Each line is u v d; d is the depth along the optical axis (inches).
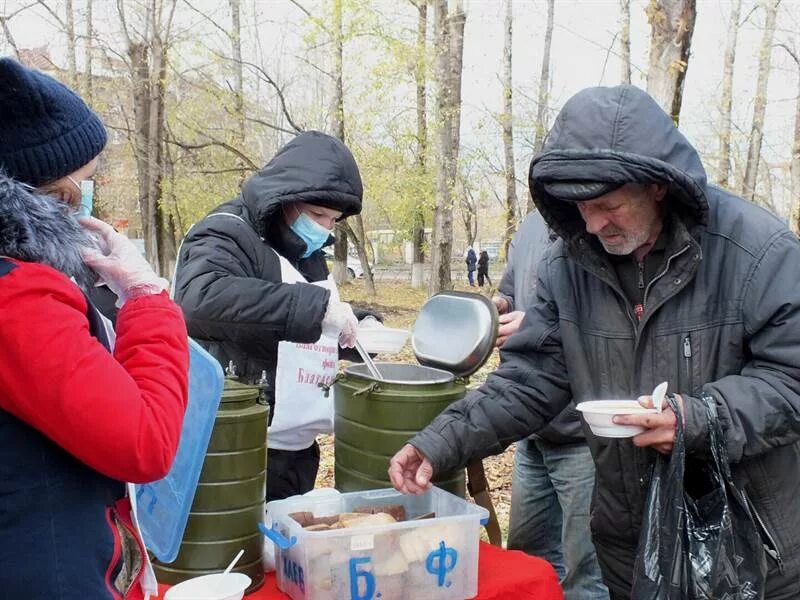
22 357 43.4
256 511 71.9
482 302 86.7
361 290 919.0
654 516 66.9
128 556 52.4
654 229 72.1
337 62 613.3
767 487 70.1
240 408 70.5
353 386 82.7
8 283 44.1
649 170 63.8
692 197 65.9
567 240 74.7
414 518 76.5
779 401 65.6
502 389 81.5
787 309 66.5
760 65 688.4
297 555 65.9
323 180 92.7
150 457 46.3
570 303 79.0
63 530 45.8
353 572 65.1
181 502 61.7
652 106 66.4
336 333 83.4
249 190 95.0
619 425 65.4
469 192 773.3
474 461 81.6
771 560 70.0
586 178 65.0
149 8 557.9
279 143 703.7
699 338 71.1
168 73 579.5
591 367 77.9
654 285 71.6
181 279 87.7
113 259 51.8
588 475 105.7
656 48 218.7
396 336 93.9
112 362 46.5
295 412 91.4
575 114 66.9
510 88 690.8
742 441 64.7
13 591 44.4
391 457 80.7
